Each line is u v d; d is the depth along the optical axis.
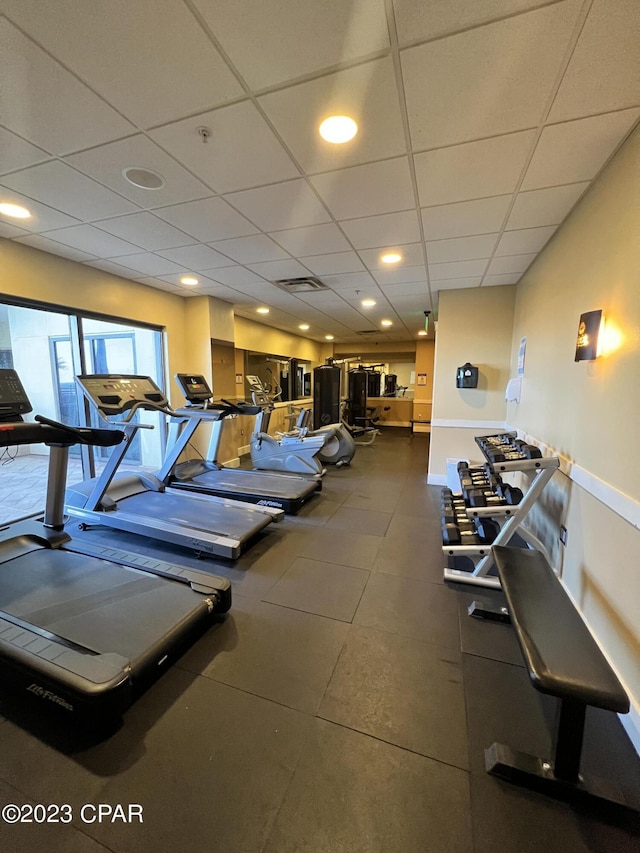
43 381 5.50
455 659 1.88
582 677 1.17
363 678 1.76
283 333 8.62
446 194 2.28
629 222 1.68
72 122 1.64
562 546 2.45
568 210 2.45
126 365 5.31
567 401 2.42
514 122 1.63
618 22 1.15
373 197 2.33
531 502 2.45
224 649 1.94
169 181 2.14
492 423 4.70
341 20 1.17
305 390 10.44
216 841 1.12
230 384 6.02
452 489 4.29
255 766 1.35
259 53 1.29
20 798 1.24
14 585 2.06
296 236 2.97
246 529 3.07
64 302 3.56
